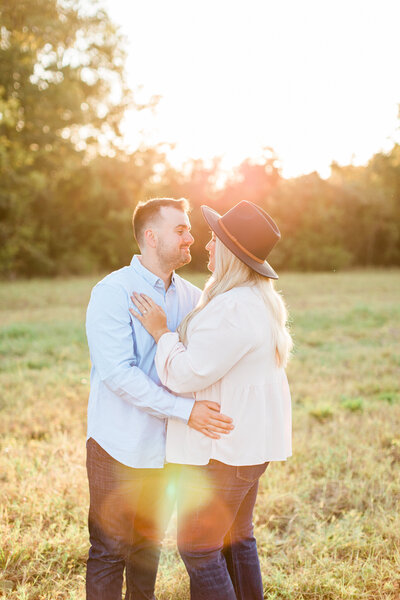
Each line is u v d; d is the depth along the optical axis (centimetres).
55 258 3125
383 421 539
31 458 418
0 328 1117
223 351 201
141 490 239
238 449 206
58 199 3222
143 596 245
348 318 1370
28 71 2469
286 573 290
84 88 3122
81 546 298
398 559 289
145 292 231
